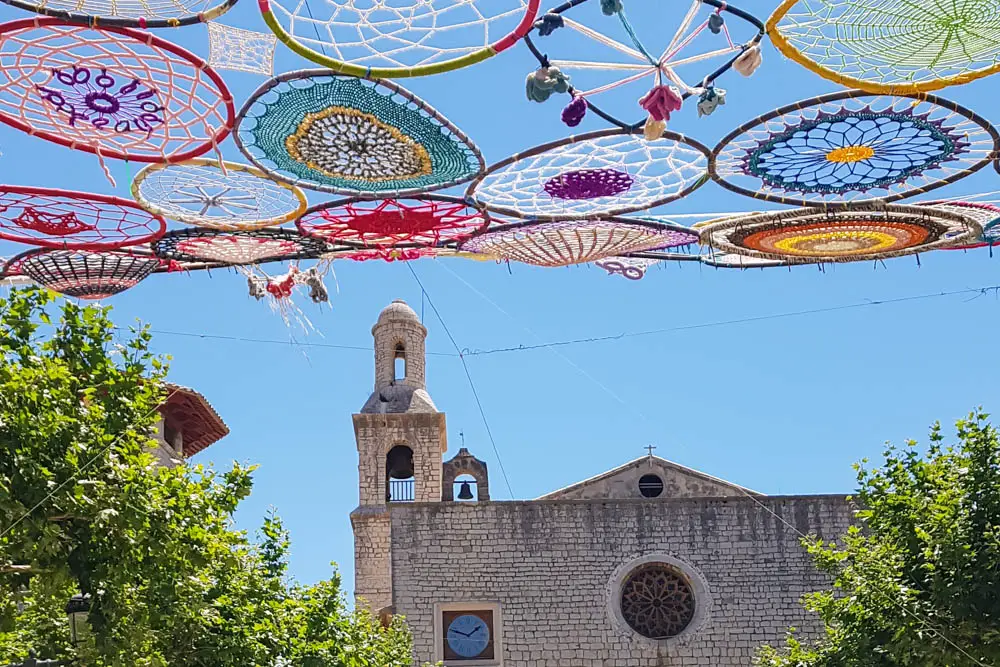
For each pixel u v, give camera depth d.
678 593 46.22
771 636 45.41
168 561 20.56
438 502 46.50
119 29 15.73
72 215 20.84
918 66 17.03
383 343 64.75
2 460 18.84
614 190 20.84
